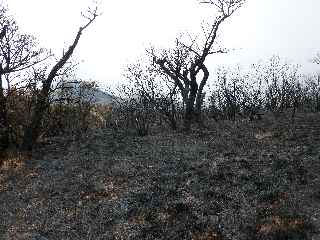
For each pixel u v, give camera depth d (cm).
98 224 1470
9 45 2305
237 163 1830
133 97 2647
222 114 3003
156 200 1564
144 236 1359
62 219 1535
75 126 2642
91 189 1736
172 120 2577
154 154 2061
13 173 2030
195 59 2634
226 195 1552
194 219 1416
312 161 1758
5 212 1652
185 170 1816
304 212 1391
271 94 3091
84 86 2683
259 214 1400
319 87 3366
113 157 2073
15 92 2372
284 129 2309
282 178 1636
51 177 1917
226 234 1318
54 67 2359
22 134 2372
